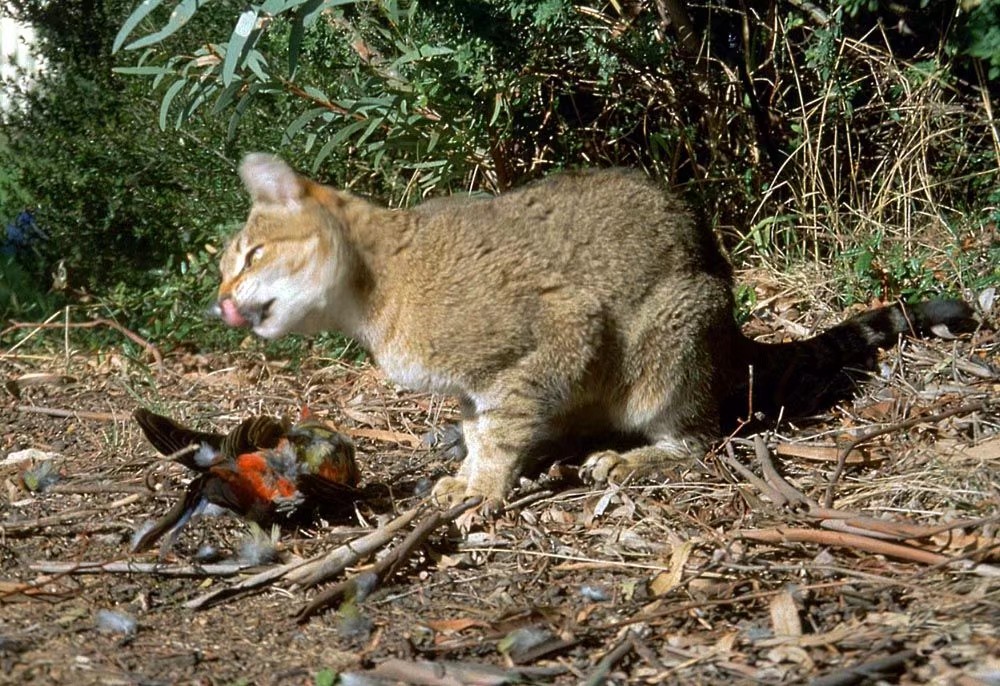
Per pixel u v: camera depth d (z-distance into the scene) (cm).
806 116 253
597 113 261
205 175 254
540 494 189
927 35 264
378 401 221
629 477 191
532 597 170
